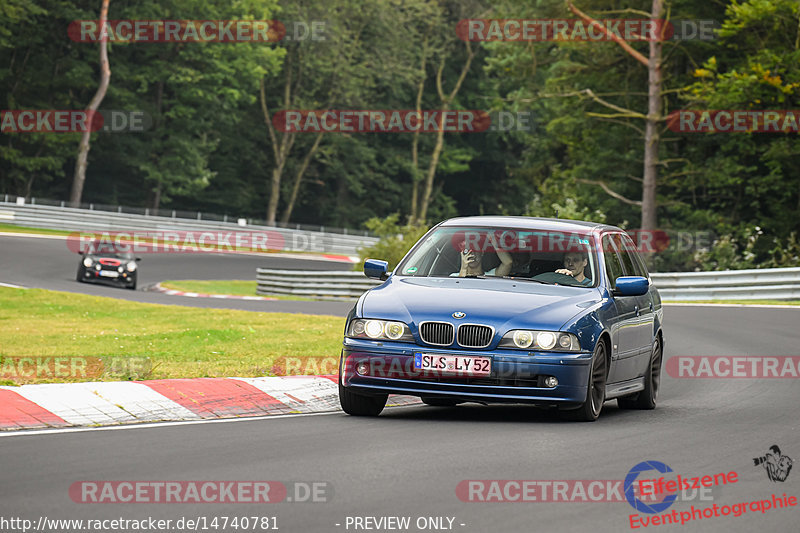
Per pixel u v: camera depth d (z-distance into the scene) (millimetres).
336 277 88938
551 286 28375
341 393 27375
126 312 62906
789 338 53406
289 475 19188
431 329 26203
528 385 25891
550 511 16828
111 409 26594
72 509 16453
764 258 120188
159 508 16594
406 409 30047
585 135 135875
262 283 93375
